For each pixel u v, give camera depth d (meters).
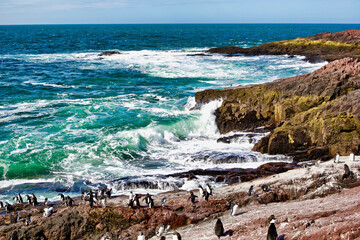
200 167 32.22
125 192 27.80
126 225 20.67
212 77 68.88
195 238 17.98
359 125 32.03
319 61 84.75
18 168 31.44
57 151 34.56
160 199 24.00
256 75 69.62
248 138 37.94
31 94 56.38
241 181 28.27
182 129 41.59
